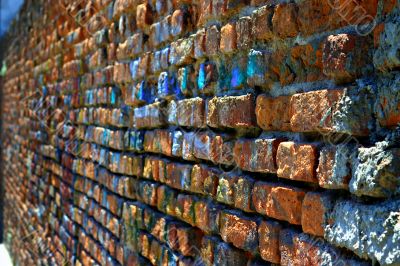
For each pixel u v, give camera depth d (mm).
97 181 2100
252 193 1058
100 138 2047
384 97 770
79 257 2299
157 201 1508
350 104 816
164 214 1491
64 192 2615
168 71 1470
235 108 1117
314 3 912
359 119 806
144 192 1600
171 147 1423
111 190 1904
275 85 1020
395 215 721
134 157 1685
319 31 904
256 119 1057
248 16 1096
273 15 1006
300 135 946
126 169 1746
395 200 738
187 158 1332
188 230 1337
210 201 1235
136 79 1688
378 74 795
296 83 959
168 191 1446
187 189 1327
